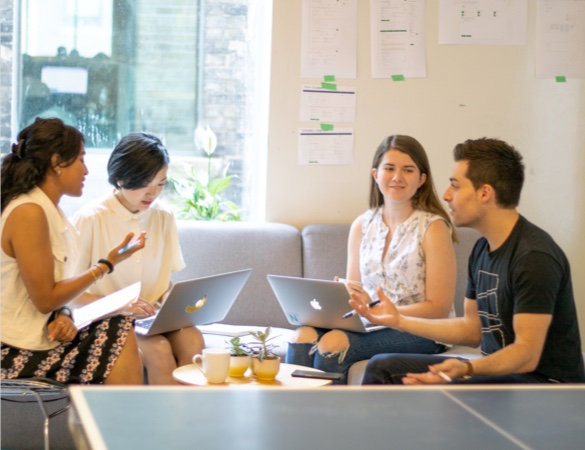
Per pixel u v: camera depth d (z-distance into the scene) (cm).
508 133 444
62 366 283
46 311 279
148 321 342
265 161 440
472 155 269
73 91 444
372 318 276
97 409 144
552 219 448
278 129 432
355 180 437
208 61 453
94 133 446
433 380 240
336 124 434
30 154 286
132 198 340
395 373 286
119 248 291
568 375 261
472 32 439
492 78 442
